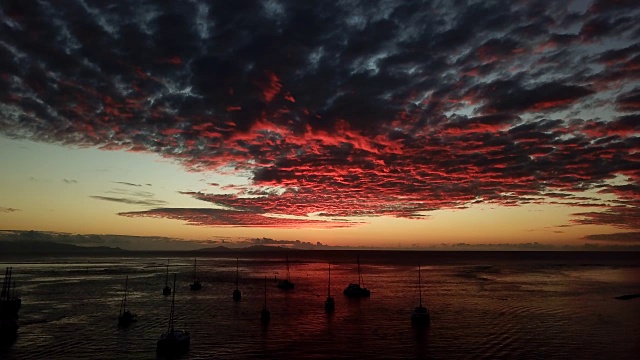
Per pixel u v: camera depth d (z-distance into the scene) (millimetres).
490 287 171375
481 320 96375
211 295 142875
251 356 67188
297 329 87062
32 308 111938
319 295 145125
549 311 108938
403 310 111688
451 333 82812
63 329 85938
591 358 66000
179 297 136875
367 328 87938
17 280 188875
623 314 104188
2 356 66812
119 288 160000
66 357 66625
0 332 77688
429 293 150375
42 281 185250
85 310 109375
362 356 67375
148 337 79562
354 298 136750
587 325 90312
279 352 69625
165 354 68062
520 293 149000
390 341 76562
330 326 90125
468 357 66750
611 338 78438
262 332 84125
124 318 91500
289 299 134375
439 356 67188
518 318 98812
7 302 103375
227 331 85000
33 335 80688
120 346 73000
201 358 66375
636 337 79250
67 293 143250
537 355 67562
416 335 81250
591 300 129875
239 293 132875
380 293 151000
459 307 116000
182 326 89938
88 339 77812
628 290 158625
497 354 68250
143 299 131250
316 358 66375
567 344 74062
